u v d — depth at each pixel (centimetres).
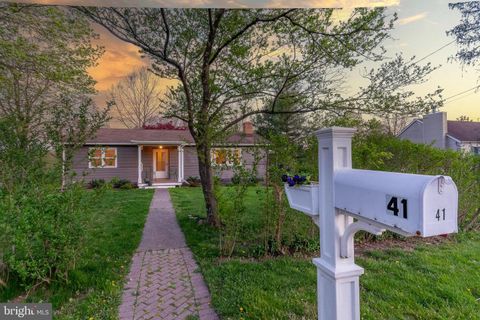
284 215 384
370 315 225
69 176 316
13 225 251
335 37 451
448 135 1471
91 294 274
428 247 403
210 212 550
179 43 502
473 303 242
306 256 373
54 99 529
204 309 249
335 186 146
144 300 265
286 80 500
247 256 381
